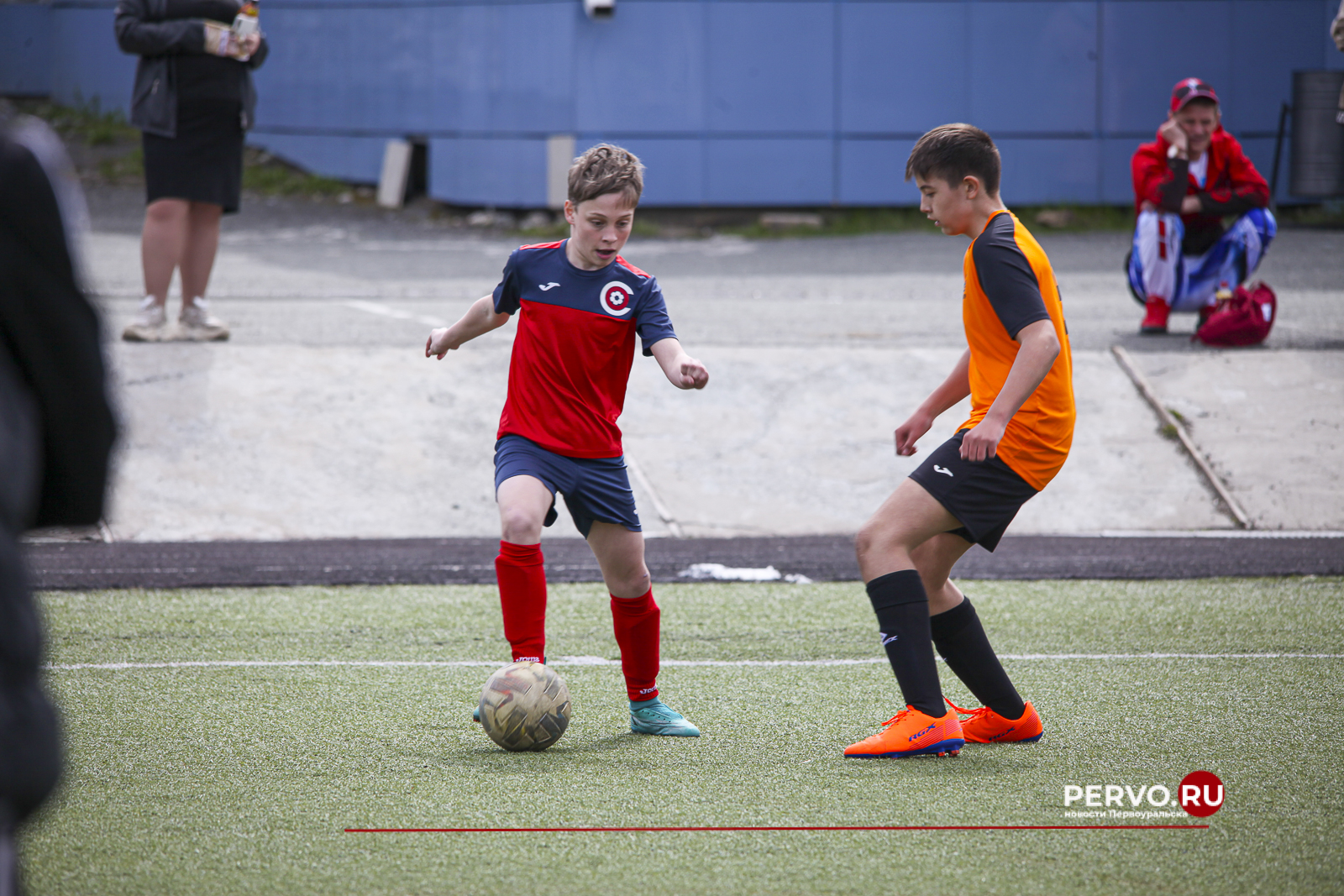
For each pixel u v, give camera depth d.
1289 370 35.22
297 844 11.48
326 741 14.80
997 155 14.38
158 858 11.11
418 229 74.50
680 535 28.45
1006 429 14.17
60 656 18.80
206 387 32.84
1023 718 14.79
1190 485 30.27
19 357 6.52
